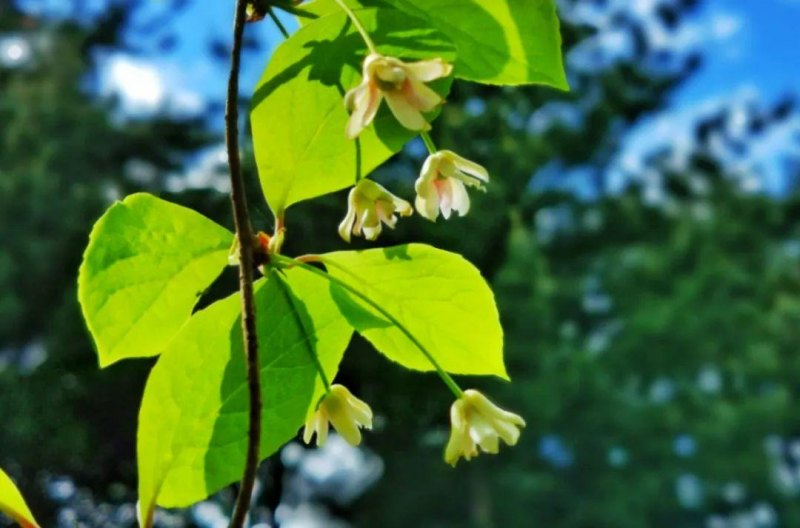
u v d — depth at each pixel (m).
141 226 1.49
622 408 28.69
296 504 13.75
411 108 1.46
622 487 28.36
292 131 1.57
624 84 21.39
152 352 1.53
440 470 21.94
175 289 1.51
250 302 1.36
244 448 1.54
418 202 1.73
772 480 29.89
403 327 1.59
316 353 1.62
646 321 29.94
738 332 30.75
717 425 29.94
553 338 27.23
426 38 1.54
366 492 20.47
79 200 15.81
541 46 1.57
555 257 28.61
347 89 1.56
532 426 27.31
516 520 26.33
